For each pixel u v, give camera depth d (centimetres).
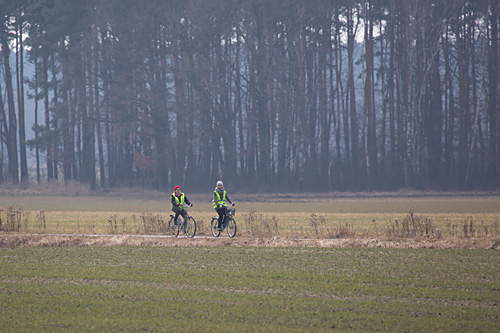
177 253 7006
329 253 6912
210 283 5172
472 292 4719
